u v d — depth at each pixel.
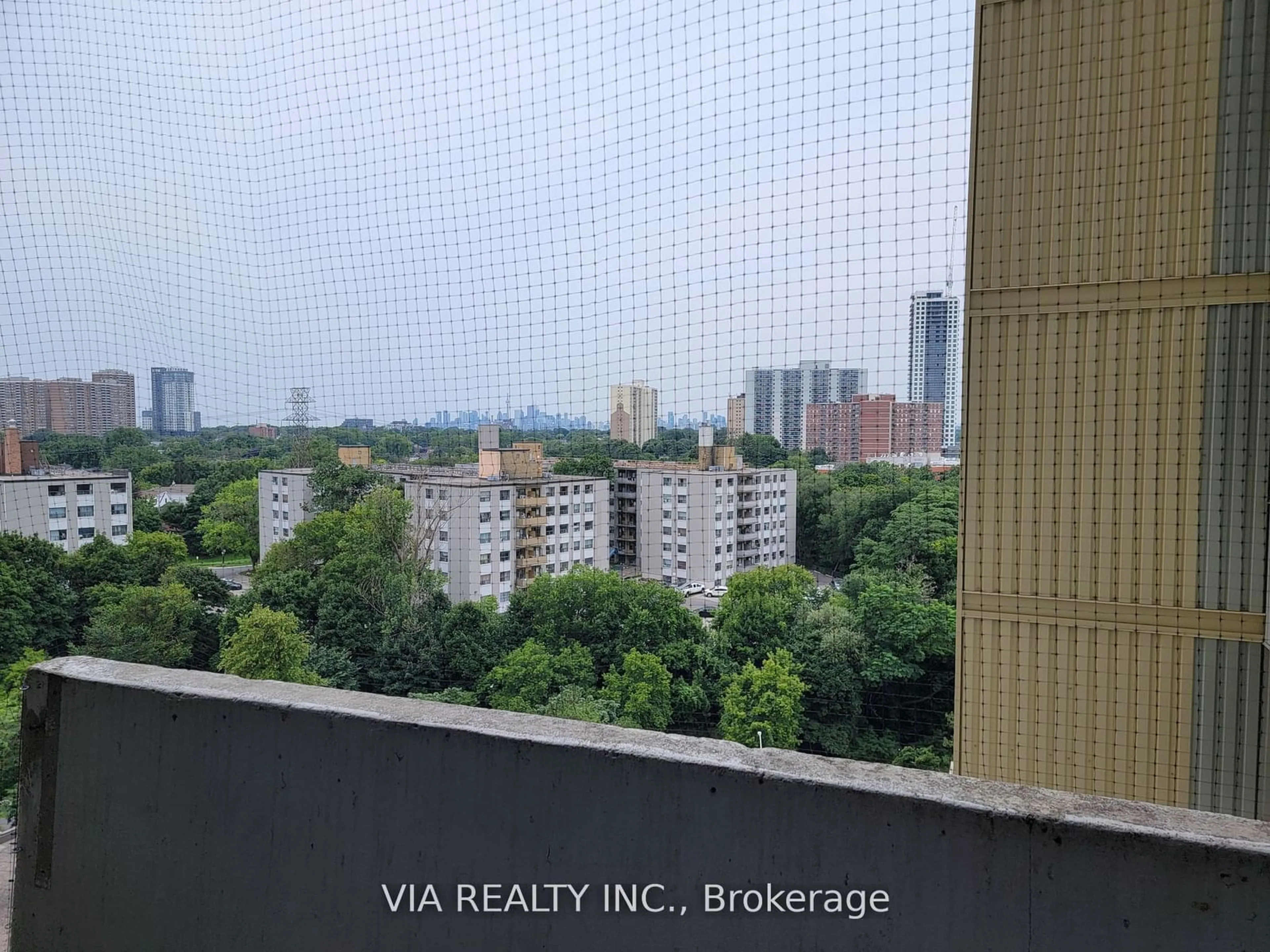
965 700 2.66
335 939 1.23
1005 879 0.96
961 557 2.65
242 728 1.29
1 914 1.55
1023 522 2.56
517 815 1.14
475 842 1.16
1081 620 2.49
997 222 2.56
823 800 1.02
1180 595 2.36
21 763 1.46
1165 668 2.39
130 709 1.37
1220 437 2.30
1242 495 2.28
